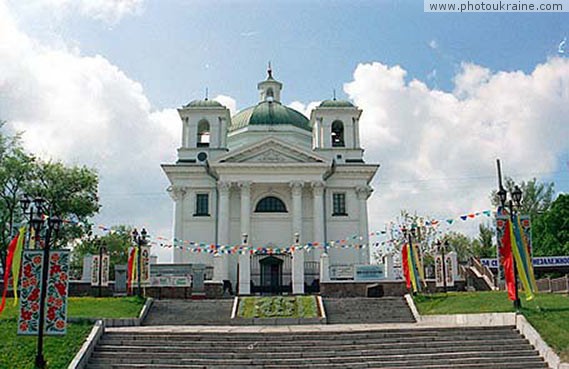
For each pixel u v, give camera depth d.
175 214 52.38
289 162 51.56
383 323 28.05
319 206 51.41
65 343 19.30
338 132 57.56
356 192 53.38
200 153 54.62
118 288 37.19
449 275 39.88
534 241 60.22
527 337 20.23
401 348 19.80
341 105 56.84
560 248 55.75
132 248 35.69
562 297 26.45
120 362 18.72
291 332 21.03
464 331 21.00
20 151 49.84
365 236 52.34
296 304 30.80
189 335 20.75
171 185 53.41
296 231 50.66
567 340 18.91
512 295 23.56
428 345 19.94
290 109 63.50
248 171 51.59
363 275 41.38
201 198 53.25
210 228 52.12
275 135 58.25
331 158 55.09
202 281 38.00
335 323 28.30
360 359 18.84
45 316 18.33
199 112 55.62
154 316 29.19
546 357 18.52
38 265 18.52
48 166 51.06
